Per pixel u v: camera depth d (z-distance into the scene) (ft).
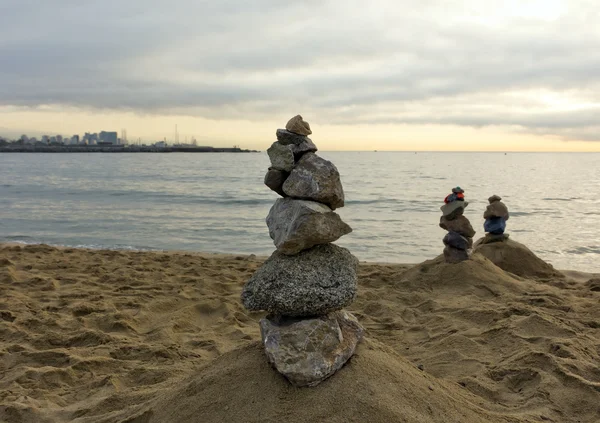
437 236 49.93
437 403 10.07
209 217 62.49
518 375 13.92
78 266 30.55
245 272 29.71
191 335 18.58
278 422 9.11
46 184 105.60
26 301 22.17
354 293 10.51
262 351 10.91
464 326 18.70
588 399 12.50
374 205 73.77
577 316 19.83
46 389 14.05
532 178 135.44
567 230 52.70
